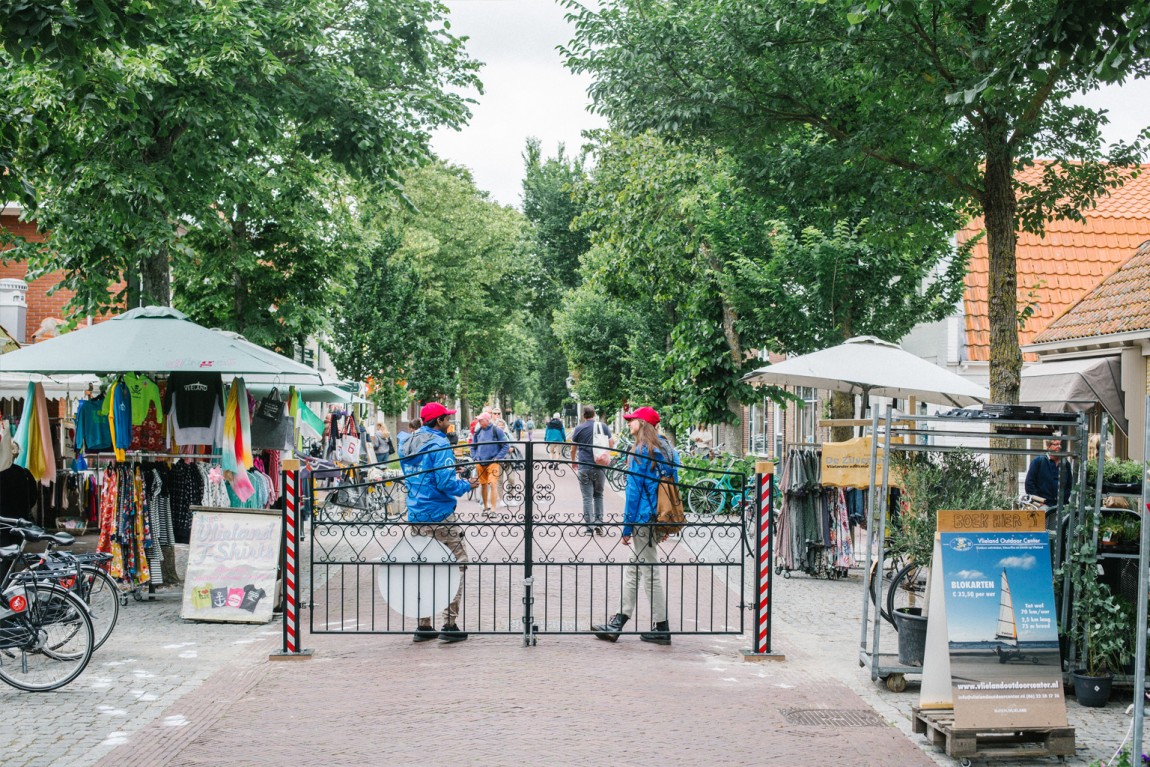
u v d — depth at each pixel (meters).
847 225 18.05
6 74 12.00
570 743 6.32
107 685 7.89
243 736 6.51
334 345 34.78
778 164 12.85
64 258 16.70
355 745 6.29
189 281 23.42
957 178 11.66
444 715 6.93
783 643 9.62
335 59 17.75
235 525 10.69
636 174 24.30
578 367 42.06
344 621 10.66
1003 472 10.52
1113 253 20.89
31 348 11.32
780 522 14.21
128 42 8.02
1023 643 6.41
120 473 11.48
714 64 12.45
